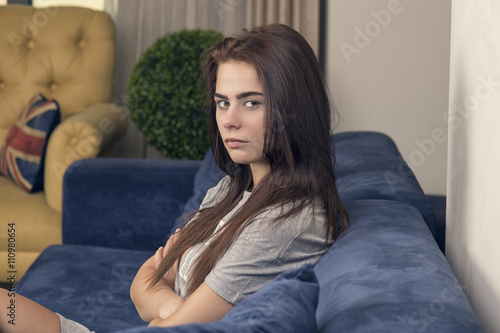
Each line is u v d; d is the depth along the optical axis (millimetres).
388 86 3146
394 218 1184
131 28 3580
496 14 896
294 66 1106
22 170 2666
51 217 2498
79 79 3234
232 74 1117
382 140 2127
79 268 1915
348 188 1512
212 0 3484
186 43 3035
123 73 3611
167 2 3521
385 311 740
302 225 1062
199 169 2229
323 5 3334
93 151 2604
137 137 3639
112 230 2316
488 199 948
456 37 1257
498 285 876
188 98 2988
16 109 3199
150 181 2299
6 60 3225
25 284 1790
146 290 1253
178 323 1035
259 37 1119
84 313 1579
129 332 676
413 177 1658
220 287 1036
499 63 875
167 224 2301
